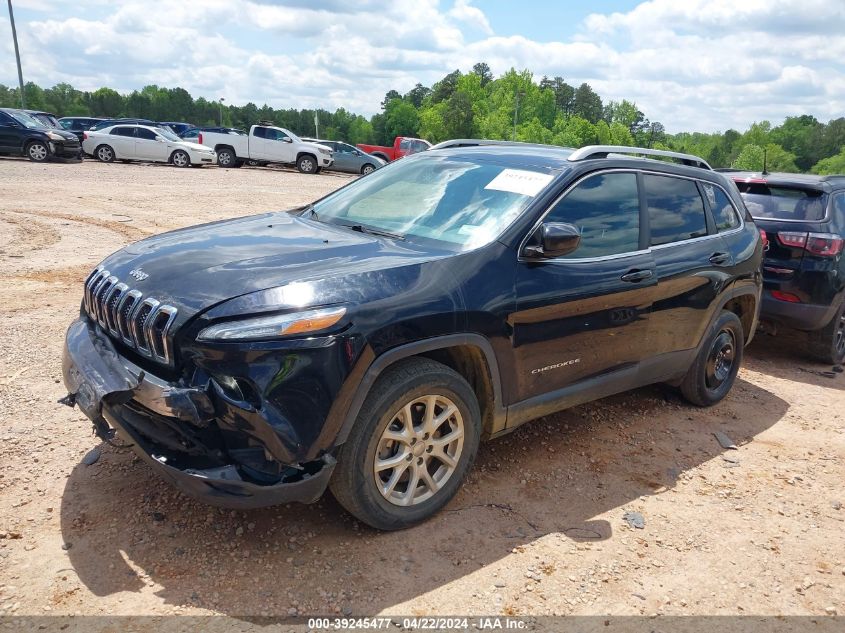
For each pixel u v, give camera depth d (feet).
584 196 13.24
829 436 16.51
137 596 9.03
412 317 10.09
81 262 27.96
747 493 13.32
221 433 9.34
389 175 15.08
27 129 73.77
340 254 11.13
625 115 579.89
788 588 10.46
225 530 10.56
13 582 9.07
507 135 400.67
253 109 481.46
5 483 11.27
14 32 123.54
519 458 13.83
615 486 13.11
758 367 21.97
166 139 87.20
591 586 10.08
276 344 9.04
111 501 11.03
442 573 10.04
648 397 17.90
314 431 9.27
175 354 9.39
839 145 580.30
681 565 10.80
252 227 13.16
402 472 10.68
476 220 12.36
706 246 15.80
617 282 13.21
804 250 20.70
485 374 11.49
